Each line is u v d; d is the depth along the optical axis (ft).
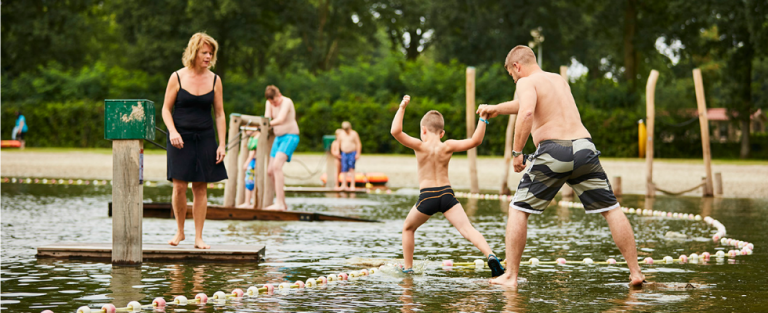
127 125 17.58
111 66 161.58
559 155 15.38
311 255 19.90
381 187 54.29
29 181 54.13
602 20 123.75
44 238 22.61
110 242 20.97
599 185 15.71
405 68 124.98
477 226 28.09
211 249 18.92
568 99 15.94
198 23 118.21
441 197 17.17
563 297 14.20
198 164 18.90
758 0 101.30
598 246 22.44
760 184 55.01
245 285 15.25
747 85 112.88
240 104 118.32
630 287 15.37
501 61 123.85
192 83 18.86
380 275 16.89
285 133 31.40
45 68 128.26
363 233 25.39
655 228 28.30
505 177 45.68
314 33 132.67
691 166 75.97
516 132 15.51
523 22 125.18
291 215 29.50
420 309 13.01
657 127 110.11
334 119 108.58
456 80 116.98
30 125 112.68
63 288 14.66
